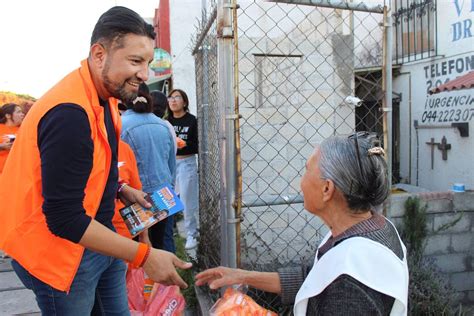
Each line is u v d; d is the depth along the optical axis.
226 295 1.56
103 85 1.56
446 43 5.20
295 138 3.91
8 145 4.47
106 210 1.78
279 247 3.76
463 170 4.98
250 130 3.85
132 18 1.47
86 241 1.43
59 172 1.36
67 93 1.45
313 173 1.25
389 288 1.08
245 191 3.86
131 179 2.37
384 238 1.17
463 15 4.87
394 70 6.28
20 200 1.50
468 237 3.54
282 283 1.62
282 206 3.81
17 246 1.52
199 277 1.68
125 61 1.48
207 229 3.32
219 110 2.17
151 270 1.53
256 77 3.84
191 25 7.20
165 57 7.99
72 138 1.38
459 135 5.04
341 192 1.19
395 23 6.24
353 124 3.97
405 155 6.18
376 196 1.19
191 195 4.64
